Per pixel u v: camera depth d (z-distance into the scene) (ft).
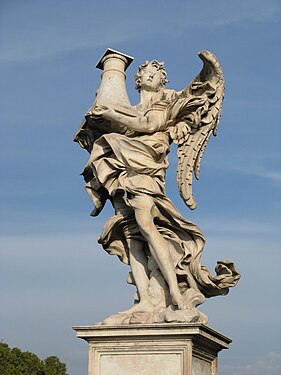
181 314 33.04
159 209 36.14
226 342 36.76
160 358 32.89
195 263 36.06
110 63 38.37
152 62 39.17
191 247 36.42
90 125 37.96
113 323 34.27
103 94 37.17
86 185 37.76
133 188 35.40
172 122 37.93
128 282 36.91
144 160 35.96
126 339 33.55
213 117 38.29
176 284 34.50
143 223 35.01
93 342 34.09
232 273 36.37
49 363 159.74
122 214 36.60
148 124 36.68
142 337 33.24
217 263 36.55
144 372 32.99
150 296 35.40
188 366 32.22
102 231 36.65
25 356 154.20
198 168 38.24
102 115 36.45
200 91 38.68
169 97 38.58
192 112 38.09
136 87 39.37
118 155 36.17
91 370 33.76
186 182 37.81
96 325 33.88
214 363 36.19
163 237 35.86
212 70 38.17
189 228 36.19
